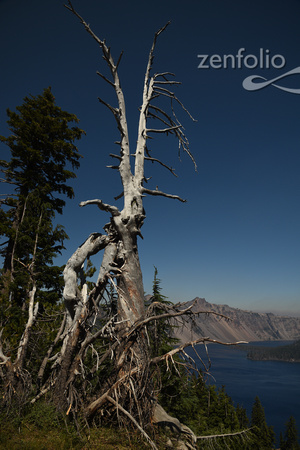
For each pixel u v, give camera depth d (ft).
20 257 56.18
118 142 42.16
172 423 33.96
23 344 31.94
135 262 37.06
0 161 61.67
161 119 48.75
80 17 40.27
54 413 28.14
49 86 71.77
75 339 32.17
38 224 55.11
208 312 31.91
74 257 36.35
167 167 45.70
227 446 41.16
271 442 184.85
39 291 52.42
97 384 34.68
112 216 38.22
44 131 67.62
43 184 64.28
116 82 42.39
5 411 27.32
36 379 34.96
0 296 43.55
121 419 28.30
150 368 31.45
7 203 59.67
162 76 48.62
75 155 68.95
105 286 36.52
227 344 27.35
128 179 40.50
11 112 63.10
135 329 31.14
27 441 23.30
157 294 61.67
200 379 29.01
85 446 24.82
